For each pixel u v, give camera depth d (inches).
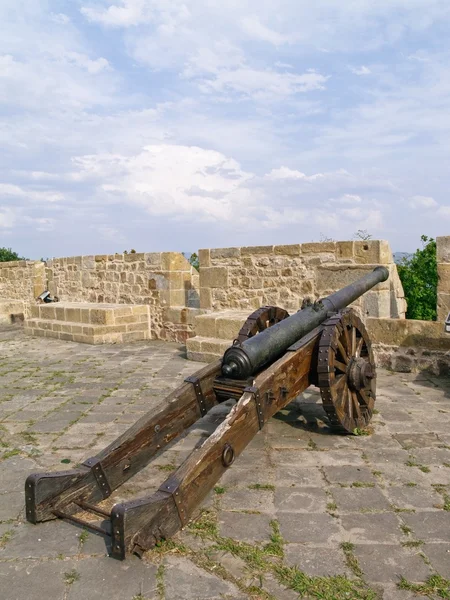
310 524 110.0
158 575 92.8
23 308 594.2
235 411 122.2
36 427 177.9
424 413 187.3
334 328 157.0
